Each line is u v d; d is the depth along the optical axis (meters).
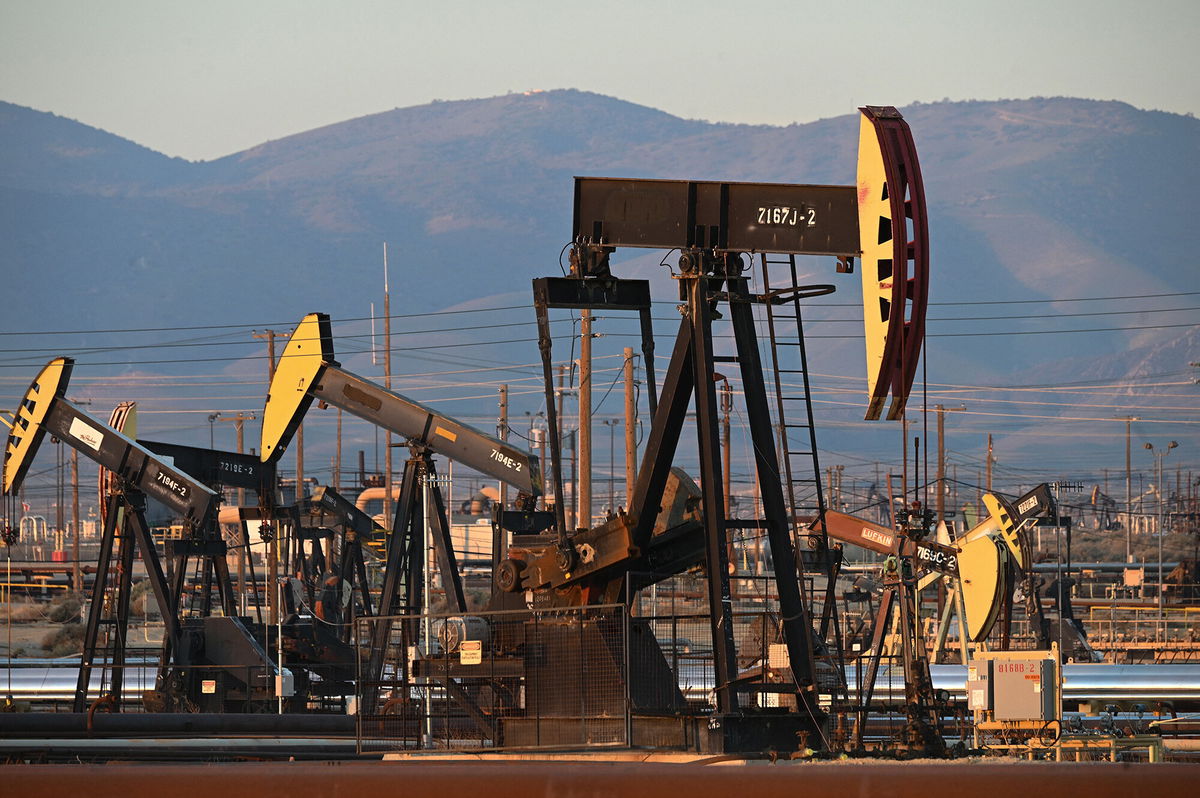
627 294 63.31
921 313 53.69
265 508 150.00
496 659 62.50
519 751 56.97
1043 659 67.94
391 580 128.38
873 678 82.50
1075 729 70.88
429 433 130.00
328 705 135.38
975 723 70.94
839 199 59.69
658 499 59.84
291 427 145.88
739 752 55.81
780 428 60.44
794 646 58.94
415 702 69.38
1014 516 136.88
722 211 60.84
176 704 128.88
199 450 144.62
